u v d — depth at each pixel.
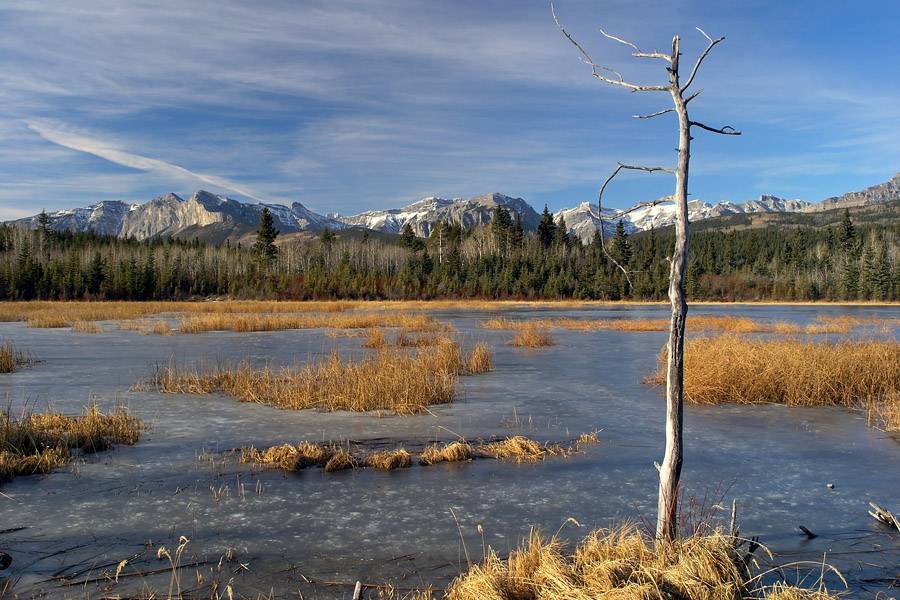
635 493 7.01
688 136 4.03
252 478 7.55
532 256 90.25
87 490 7.07
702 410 11.68
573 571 4.48
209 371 15.35
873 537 5.77
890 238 108.69
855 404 12.31
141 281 73.38
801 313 51.84
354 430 9.91
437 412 11.30
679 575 4.19
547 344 23.41
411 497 6.88
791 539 5.73
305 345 22.94
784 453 8.70
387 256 106.88
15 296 67.44
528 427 10.15
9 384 14.20
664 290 77.12
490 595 4.26
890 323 35.31
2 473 7.45
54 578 4.91
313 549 5.49
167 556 5.31
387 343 22.12
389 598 4.57
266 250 86.88
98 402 12.12
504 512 6.41
